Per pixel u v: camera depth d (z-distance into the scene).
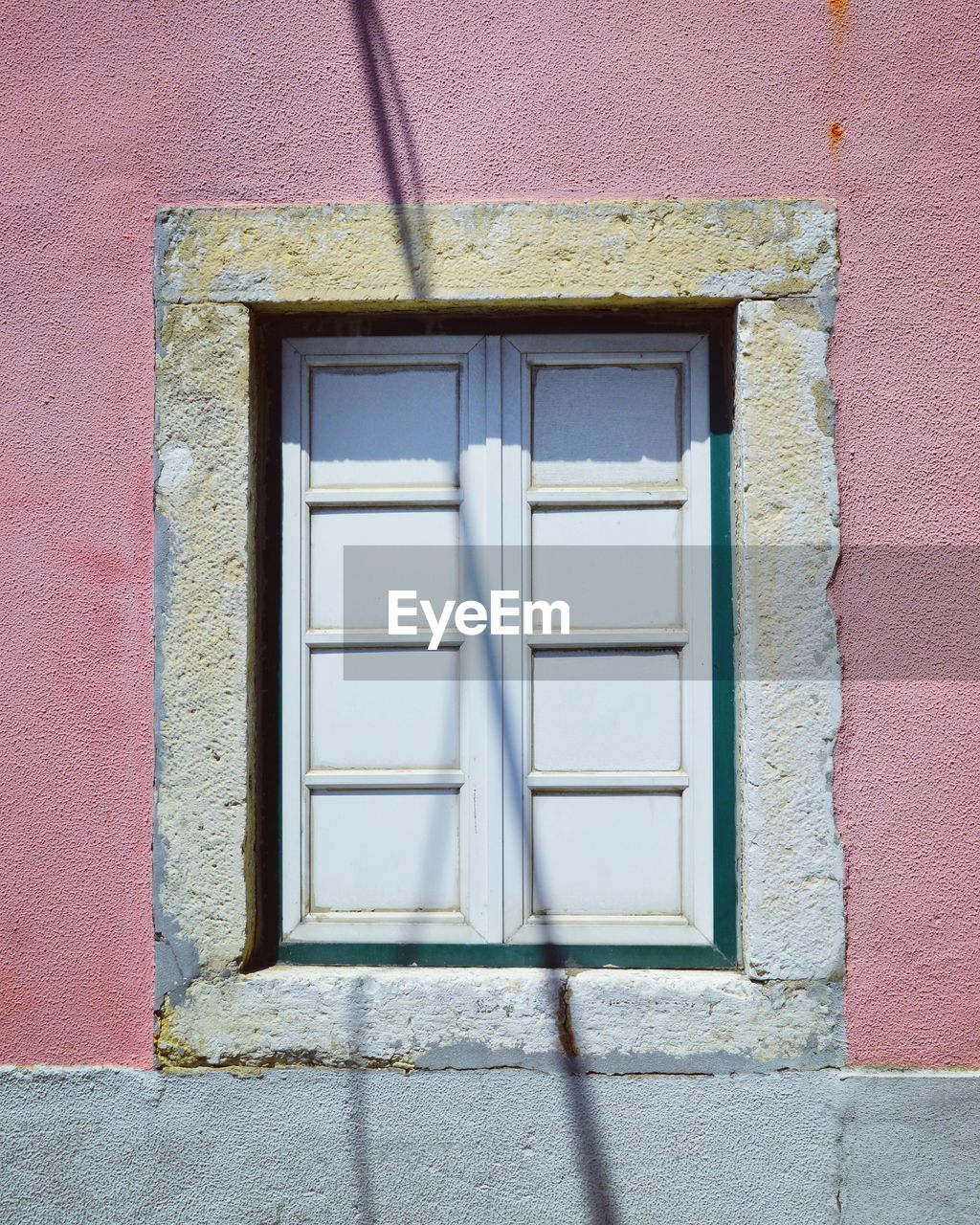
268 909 2.57
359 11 2.55
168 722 2.49
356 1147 2.44
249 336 2.53
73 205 2.56
